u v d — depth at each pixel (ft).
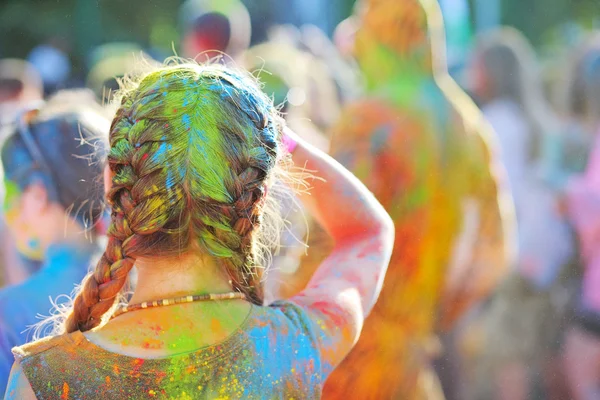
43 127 8.66
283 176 5.93
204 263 5.13
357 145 11.95
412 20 12.16
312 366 5.17
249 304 5.26
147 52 36.19
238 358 5.01
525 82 19.08
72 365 4.89
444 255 12.01
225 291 5.19
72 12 44.19
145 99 4.98
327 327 5.32
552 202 16.61
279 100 14.55
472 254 12.33
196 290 5.10
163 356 4.91
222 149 4.93
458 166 12.08
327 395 11.70
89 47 43.62
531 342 16.14
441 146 11.97
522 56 19.47
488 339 16.08
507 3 41.83
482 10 41.63
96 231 8.74
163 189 4.85
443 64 12.85
